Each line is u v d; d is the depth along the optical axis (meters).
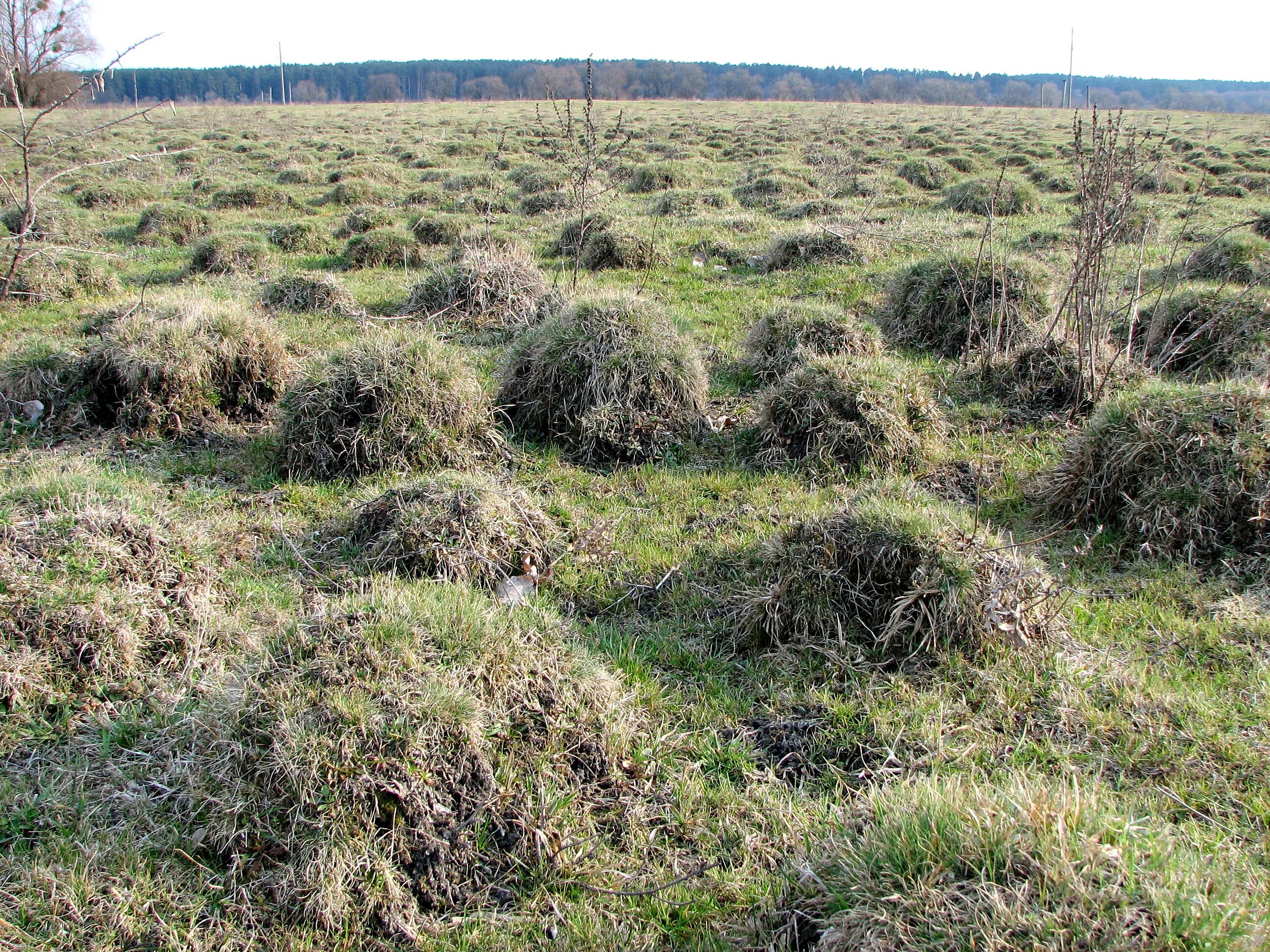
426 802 2.65
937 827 2.34
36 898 2.42
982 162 19.55
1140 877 2.11
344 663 2.91
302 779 2.59
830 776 3.04
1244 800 2.88
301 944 2.38
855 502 4.16
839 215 12.45
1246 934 1.99
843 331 6.90
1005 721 3.27
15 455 5.45
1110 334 7.45
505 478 5.34
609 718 3.12
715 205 14.08
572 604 4.11
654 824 2.88
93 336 6.93
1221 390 4.78
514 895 2.60
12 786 2.87
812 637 3.69
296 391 5.43
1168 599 4.06
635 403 5.76
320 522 4.73
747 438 5.78
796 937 2.36
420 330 7.14
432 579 4.07
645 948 2.44
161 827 2.66
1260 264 8.87
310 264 10.82
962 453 5.68
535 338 6.22
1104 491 4.70
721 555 4.43
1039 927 2.00
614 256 10.19
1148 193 14.00
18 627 3.28
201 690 3.29
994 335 7.04
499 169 18.78
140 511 4.14
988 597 3.59
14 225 11.66
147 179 17.86
